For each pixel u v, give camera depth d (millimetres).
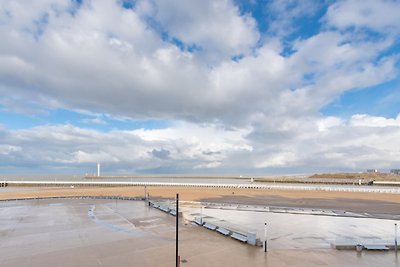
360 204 44344
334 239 21547
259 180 164125
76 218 30078
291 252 18266
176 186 93438
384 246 18750
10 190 79750
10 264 16125
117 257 17203
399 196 57594
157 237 21938
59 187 94188
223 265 15898
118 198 49875
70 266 15766
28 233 23281
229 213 33781
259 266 15742
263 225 26750
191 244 19984
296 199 51625
